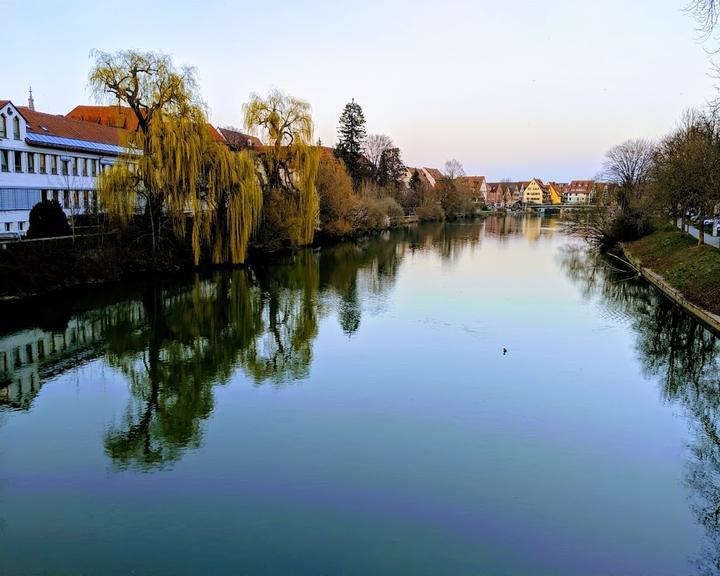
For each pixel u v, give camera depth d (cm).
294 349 1817
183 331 2072
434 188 10106
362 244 5281
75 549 821
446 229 7619
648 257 3684
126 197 2780
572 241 5834
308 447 1147
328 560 796
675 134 4578
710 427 1260
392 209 7362
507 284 3017
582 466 1077
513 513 918
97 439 1202
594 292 2803
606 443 1174
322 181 4941
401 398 1402
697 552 826
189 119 2938
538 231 7394
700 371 1631
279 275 3256
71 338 1969
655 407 1368
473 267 3706
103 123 5234
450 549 823
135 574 767
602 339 1939
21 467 1079
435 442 1166
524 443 1170
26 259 2375
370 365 1653
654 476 1047
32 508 932
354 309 2377
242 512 916
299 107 3906
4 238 2544
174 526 877
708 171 2802
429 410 1327
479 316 2253
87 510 924
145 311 2352
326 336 1966
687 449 1155
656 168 4119
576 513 920
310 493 970
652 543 846
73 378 1589
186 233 3105
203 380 1554
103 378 1589
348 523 884
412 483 1005
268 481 1013
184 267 3138
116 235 2870
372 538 847
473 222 9544
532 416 1304
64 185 3550
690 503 956
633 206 4841
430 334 1980
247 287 2867
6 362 1720
